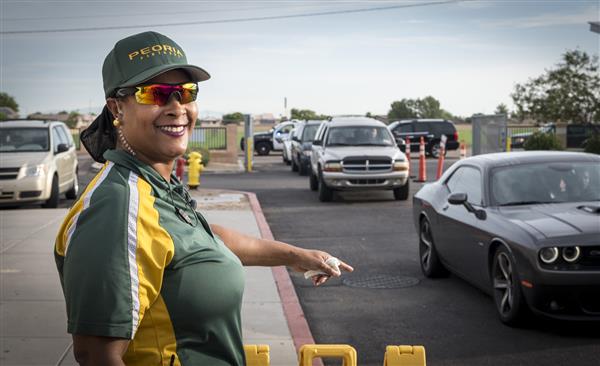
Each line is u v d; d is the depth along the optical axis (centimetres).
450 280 851
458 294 780
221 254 189
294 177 2444
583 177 741
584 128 3800
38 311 655
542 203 712
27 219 1278
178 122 194
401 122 3522
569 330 630
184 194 198
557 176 743
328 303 754
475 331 639
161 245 174
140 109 189
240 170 2831
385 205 1609
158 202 182
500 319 666
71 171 1689
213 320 185
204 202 1612
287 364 537
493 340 611
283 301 722
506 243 636
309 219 1391
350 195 1842
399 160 1673
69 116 6944
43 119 1709
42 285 759
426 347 597
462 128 7619
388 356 240
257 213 1409
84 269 162
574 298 593
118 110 195
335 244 1106
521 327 643
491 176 758
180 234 180
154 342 177
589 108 3838
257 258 250
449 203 791
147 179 185
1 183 1435
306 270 254
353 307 736
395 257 998
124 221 169
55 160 1539
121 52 190
